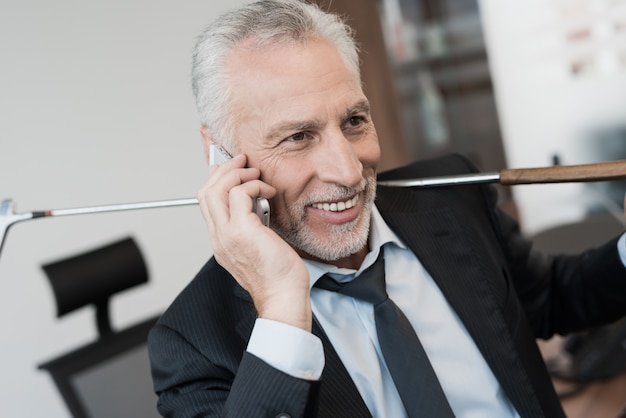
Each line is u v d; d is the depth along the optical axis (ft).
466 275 4.25
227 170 3.66
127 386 6.36
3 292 10.30
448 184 4.03
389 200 4.47
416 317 4.09
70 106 10.87
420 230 4.33
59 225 10.70
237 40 3.57
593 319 4.71
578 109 14.32
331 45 3.56
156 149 11.51
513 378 4.03
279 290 3.51
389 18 15.96
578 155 14.49
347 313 3.98
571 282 4.75
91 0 10.99
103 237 11.05
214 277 4.11
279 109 3.49
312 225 3.69
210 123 3.74
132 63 11.30
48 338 10.63
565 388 5.58
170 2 11.50
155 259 11.47
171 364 3.87
